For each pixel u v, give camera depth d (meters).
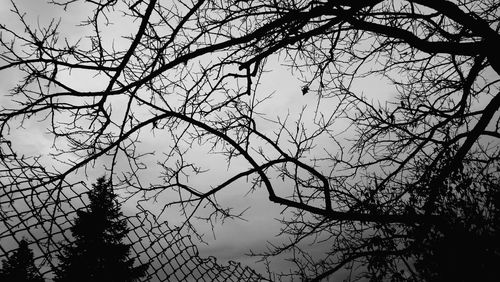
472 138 3.68
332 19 3.66
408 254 2.94
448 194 3.16
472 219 2.80
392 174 4.24
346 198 3.92
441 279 2.70
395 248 3.11
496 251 2.64
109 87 3.56
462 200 2.98
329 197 3.42
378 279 3.01
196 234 3.60
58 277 1.57
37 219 1.64
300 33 4.26
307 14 3.67
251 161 3.65
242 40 3.81
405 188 4.02
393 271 2.96
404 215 3.12
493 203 2.91
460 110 4.75
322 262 3.55
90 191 1.92
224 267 2.46
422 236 2.85
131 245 1.94
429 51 3.94
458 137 4.36
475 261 2.64
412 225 3.03
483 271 2.61
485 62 4.33
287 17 3.78
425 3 3.79
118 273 1.78
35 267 1.52
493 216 2.83
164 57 4.16
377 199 3.77
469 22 3.71
